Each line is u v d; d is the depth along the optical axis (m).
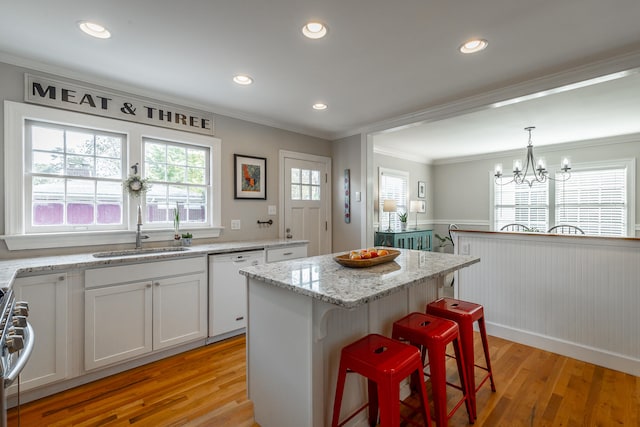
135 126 2.75
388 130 3.81
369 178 4.07
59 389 2.03
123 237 2.68
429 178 7.02
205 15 1.73
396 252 2.04
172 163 3.04
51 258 2.21
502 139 4.98
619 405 1.87
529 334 2.69
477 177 6.45
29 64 2.25
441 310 1.86
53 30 1.87
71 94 2.43
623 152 4.78
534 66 2.35
